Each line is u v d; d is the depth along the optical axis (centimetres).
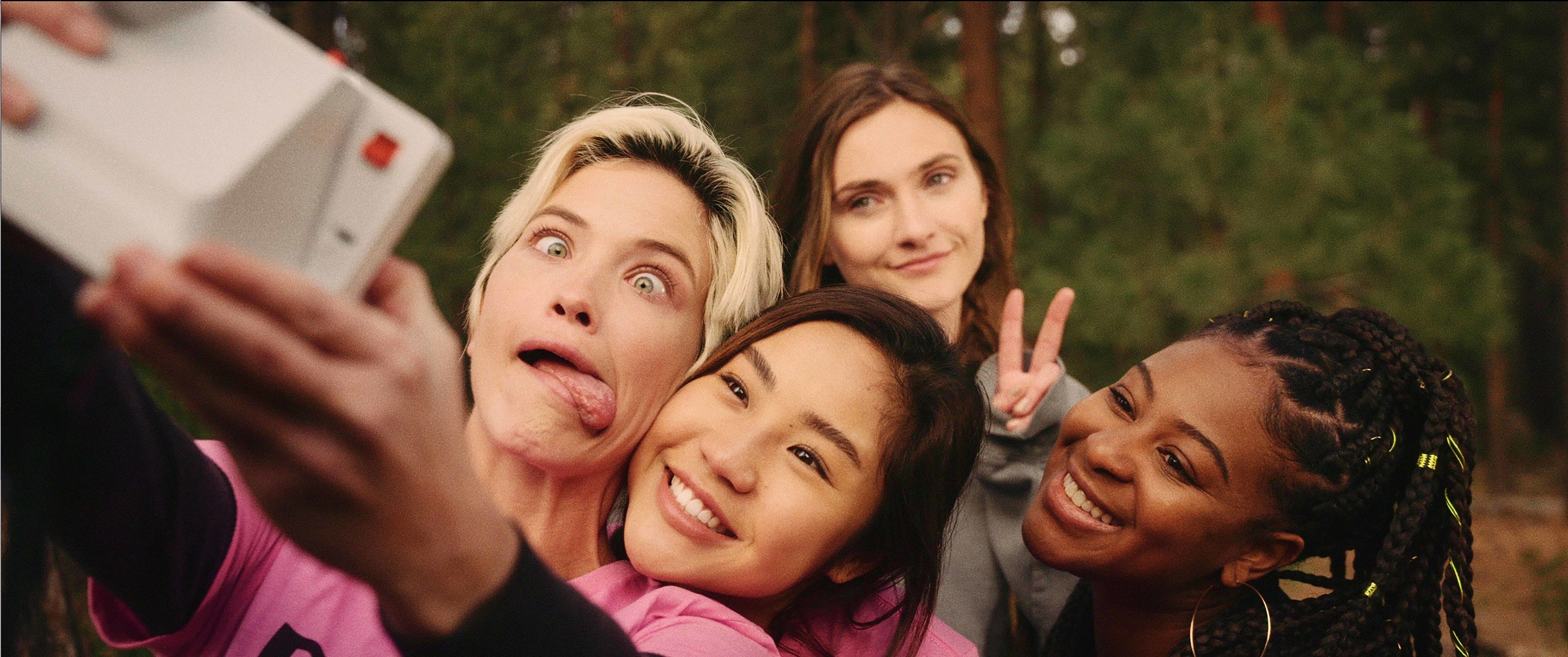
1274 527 148
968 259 254
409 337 59
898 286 249
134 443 103
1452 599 152
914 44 784
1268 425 146
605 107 184
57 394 89
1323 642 146
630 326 140
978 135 266
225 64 67
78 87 62
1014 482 210
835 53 771
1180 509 146
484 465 146
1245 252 654
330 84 68
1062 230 726
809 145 259
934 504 149
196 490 114
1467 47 1284
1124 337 649
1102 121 705
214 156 61
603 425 138
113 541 102
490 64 588
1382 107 725
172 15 67
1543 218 1373
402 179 70
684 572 133
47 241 60
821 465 136
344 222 69
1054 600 202
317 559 62
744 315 154
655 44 775
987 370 251
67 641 215
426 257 521
